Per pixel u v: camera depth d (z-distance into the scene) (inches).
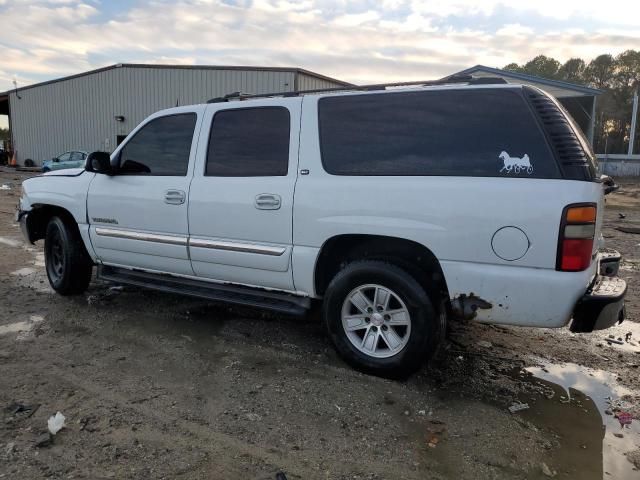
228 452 110.2
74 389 135.9
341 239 147.4
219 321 191.5
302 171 150.1
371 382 143.6
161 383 140.6
